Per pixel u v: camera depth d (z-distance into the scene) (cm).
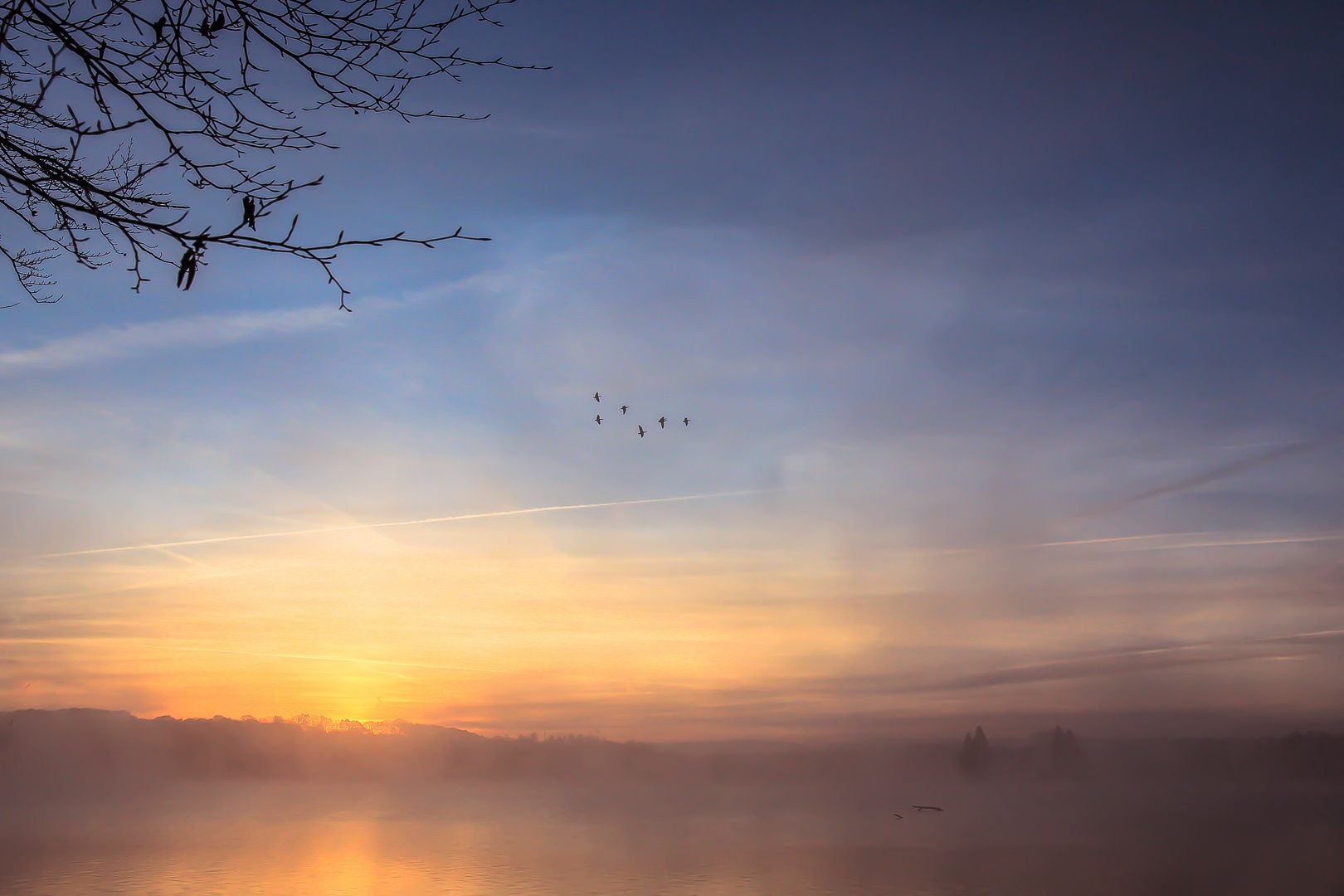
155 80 492
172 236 447
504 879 9406
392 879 9350
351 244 453
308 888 8812
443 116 564
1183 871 9375
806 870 9738
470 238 464
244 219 443
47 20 443
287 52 515
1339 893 8119
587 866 10256
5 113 455
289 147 525
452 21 527
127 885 8919
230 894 8419
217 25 492
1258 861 10044
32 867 10062
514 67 553
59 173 454
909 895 8175
